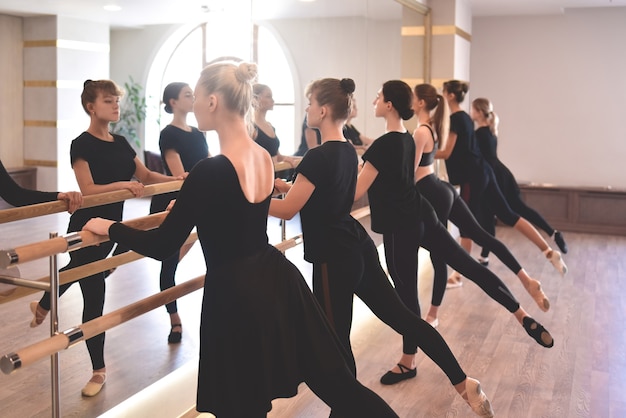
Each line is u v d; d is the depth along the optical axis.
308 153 2.78
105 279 2.82
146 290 3.09
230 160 2.12
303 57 4.53
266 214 2.25
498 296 3.83
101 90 2.72
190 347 3.39
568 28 8.95
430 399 3.56
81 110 2.68
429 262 6.61
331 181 2.78
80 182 2.67
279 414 3.33
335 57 5.07
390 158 3.50
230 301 2.12
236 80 2.15
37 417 2.55
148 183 3.13
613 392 3.68
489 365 4.05
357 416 2.24
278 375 2.16
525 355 4.23
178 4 3.23
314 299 2.30
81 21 2.65
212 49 3.57
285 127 4.29
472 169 5.59
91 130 2.75
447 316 5.01
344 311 2.89
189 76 3.41
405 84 3.54
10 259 1.91
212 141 3.88
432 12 7.21
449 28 7.18
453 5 7.14
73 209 2.32
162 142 3.24
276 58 4.24
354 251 2.88
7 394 2.44
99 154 2.77
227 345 2.13
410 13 6.62
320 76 4.80
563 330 4.73
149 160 3.16
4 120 2.33
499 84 9.30
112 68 2.86
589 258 7.13
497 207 5.66
